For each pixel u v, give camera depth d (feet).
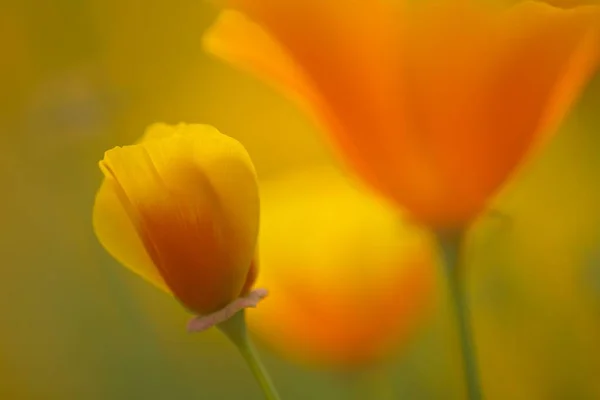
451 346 1.69
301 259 1.61
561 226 1.77
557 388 1.70
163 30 2.42
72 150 2.21
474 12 1.34
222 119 2.39
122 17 2.42
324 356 1.63
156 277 1.34
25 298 2.32
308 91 1.37
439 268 1.63
